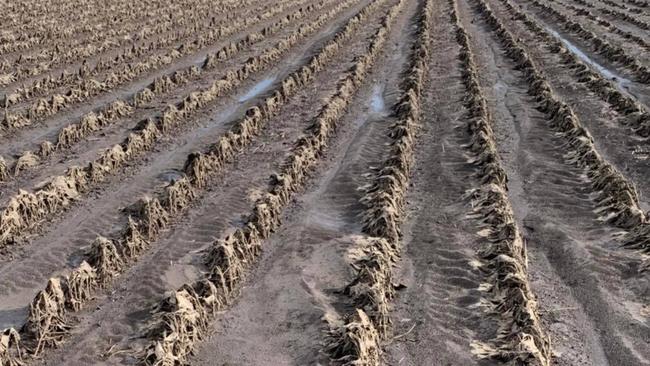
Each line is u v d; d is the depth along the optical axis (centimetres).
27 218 1455
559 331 1066
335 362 983
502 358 994
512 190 1622
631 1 4547
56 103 2280
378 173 1700
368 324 1024
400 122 2036
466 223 1438
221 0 4878
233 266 1211
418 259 1299
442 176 1703
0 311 1138
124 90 2580
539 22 3919
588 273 1227
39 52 3016
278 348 1037
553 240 1360
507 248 1254
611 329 1068
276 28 3759
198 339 1051
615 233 1360
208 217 1498
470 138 1959
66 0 4516
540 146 1903
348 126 2130
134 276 1253
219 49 3203
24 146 1964
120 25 3809
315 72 2806
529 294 1109
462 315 1109
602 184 1564
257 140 2017
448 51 3103
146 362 966
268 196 1485
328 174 1745
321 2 4819
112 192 1652
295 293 1178
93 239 1400
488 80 2633
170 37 3425
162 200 1511
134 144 1902
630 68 2720
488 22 3794
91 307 1155
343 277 1228
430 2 4481
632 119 2050
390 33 3616
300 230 1418
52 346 1045
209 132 2100
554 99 2211
